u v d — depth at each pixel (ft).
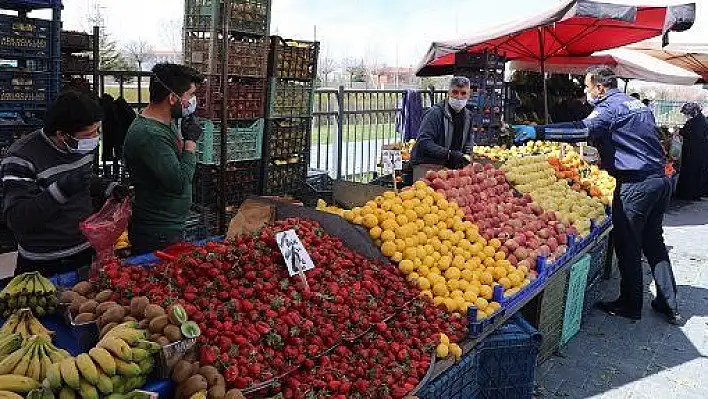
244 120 22.81
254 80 22.94
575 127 19.38
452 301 12.73
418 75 37.63
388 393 9.28
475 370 12.23
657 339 18.67
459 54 31.40
